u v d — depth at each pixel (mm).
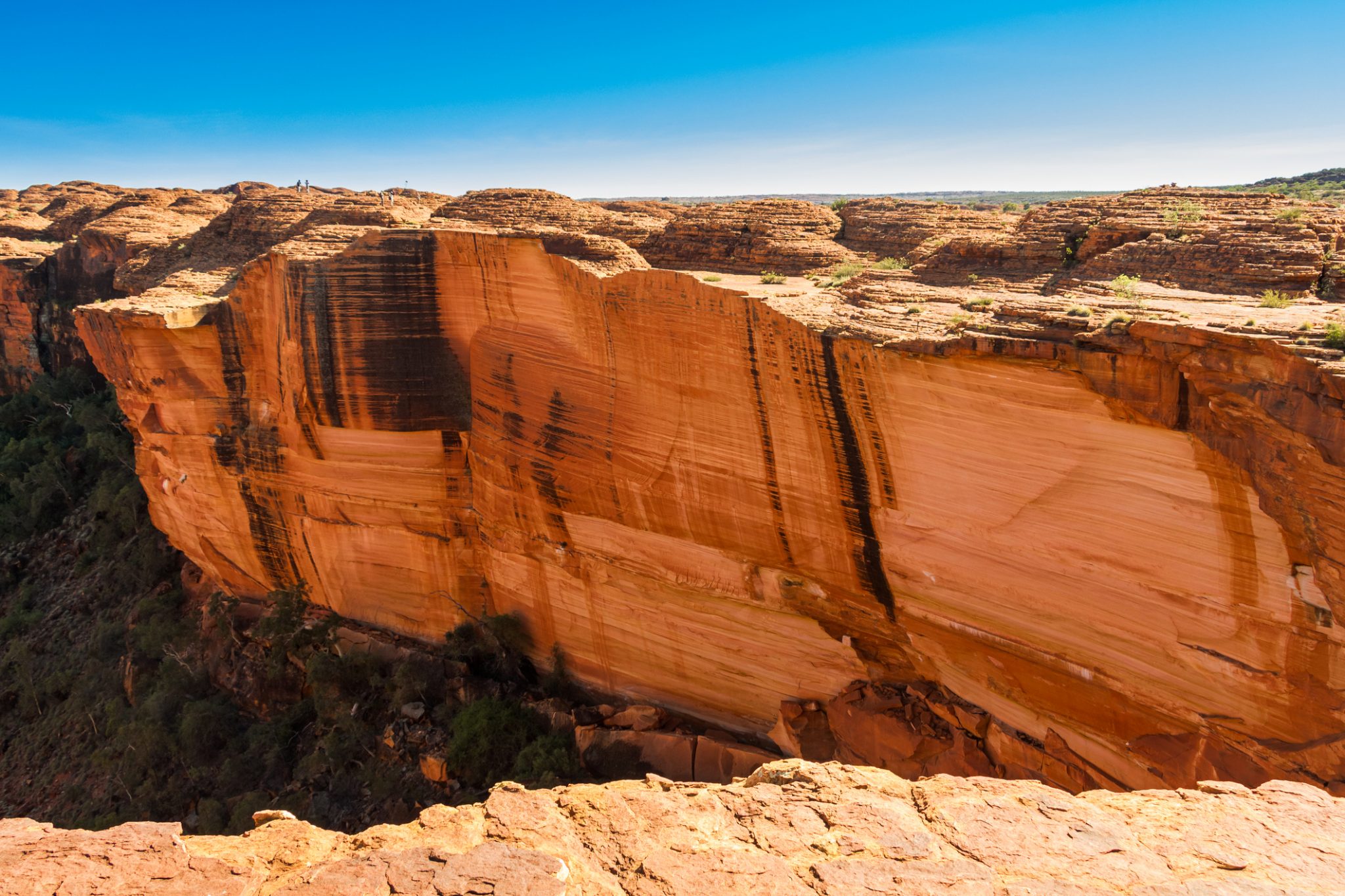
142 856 5496
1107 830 5672
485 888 5141
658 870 5371
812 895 5113
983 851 5457
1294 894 4941
